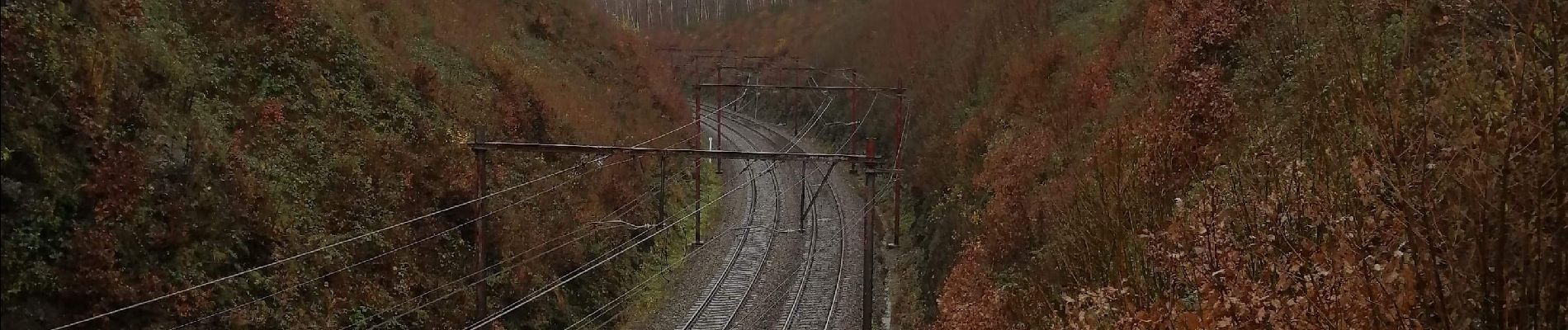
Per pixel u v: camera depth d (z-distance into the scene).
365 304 15.23
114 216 11.75
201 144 13.73
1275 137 11.89
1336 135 8.88
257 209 14.03
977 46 35.81
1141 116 17.47
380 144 17.88
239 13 17.14
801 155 18.55
